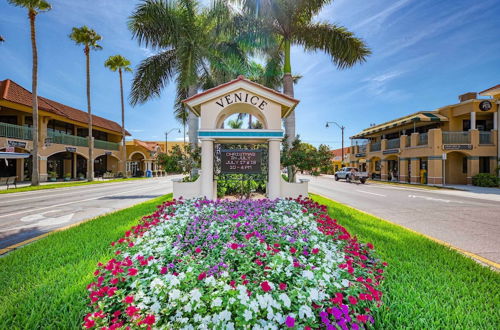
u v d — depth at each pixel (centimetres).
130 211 760
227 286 214
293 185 778
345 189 1762
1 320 237
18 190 1526
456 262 374
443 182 1992
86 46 2419
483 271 350
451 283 310
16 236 569
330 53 1158
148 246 328
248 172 748
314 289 213
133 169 4259
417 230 625
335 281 239
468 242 530
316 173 854
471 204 1054
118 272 246
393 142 2588
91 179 2472
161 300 210
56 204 1042
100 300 221
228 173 749
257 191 1089
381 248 432
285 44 1144
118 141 3884
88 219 703
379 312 241
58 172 2888
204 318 188
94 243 449
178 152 960
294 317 187
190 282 233
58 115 2430
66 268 346
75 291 281
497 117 1978
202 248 339
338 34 1120
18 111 2344
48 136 2391
